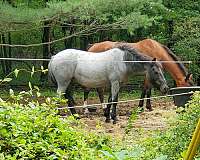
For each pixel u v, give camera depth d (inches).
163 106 637.3
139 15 585.6
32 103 180.9
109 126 482.9
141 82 828.6
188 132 246.4
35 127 164.2
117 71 524.4
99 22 621.3
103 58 533.0
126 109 627.2
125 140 270.7
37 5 776.9
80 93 800.3
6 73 915.4
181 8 865.5
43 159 150.5
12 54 945.5
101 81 536.1
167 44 874.1
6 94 746.8
